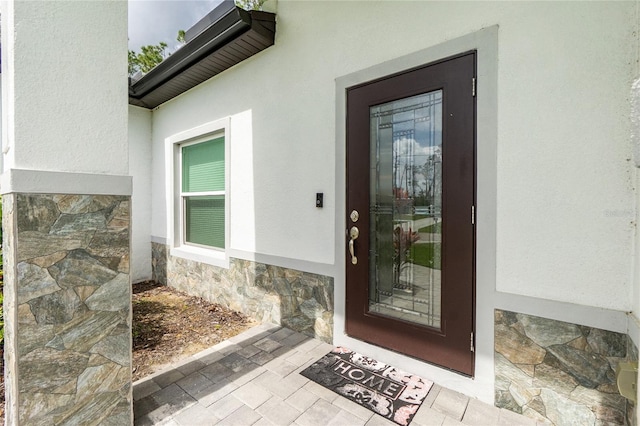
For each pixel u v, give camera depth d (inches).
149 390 86.4
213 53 138.9
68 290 65.7
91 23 68.8
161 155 205.0
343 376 92.3
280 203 130.3
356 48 104.3
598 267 66.6
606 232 65.8
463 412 76.6
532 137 73.5
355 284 106.0
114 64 72.3
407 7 92.4
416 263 93.0
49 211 63.4
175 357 108.0
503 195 77.4
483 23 79.5
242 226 148.7
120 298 72.7
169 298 177.0
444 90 85.8
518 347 75.9
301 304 123.3
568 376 69.9
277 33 129.6
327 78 112.7
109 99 71.6
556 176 70.9
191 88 177.9
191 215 191.9
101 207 70.1
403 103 94.7
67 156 65.7
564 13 69.2
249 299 146.1
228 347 111.7
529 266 74.4
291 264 126.5
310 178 119.0
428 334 89.7
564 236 70.2
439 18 86.4
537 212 73.2
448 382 86.3
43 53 62.5
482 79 79.7
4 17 68.1
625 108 63.5
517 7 74.8
